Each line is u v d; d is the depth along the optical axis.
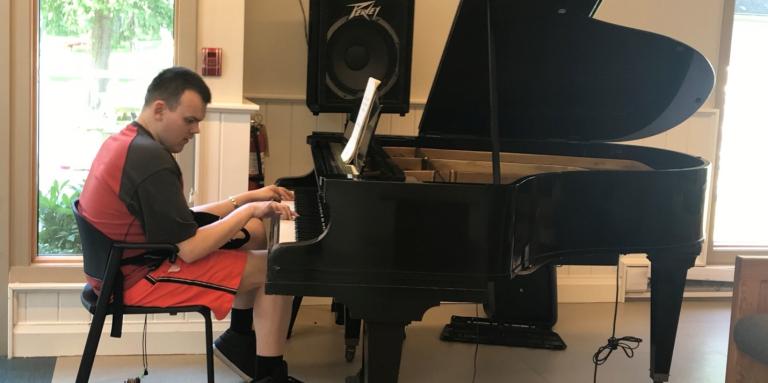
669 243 2.65
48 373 2.95
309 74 3.32
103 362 3.08
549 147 3.27
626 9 3.99
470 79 2.81
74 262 3.10
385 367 2.12
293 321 3.37
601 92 2.93
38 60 2.98
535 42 2.64
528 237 2.25
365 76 3.32
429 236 2.11
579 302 4.16
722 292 4.29
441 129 3.15
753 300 2.67
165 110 2.42
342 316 3.63
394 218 2.10
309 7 3.35
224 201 2.76
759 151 4.34
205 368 3.07
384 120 3.86
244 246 2.81
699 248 2.75
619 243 2.56
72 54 3.01
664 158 3.21
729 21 4.09
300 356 3.25
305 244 2.10
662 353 2.92
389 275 2.11
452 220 2.12
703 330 3.75
